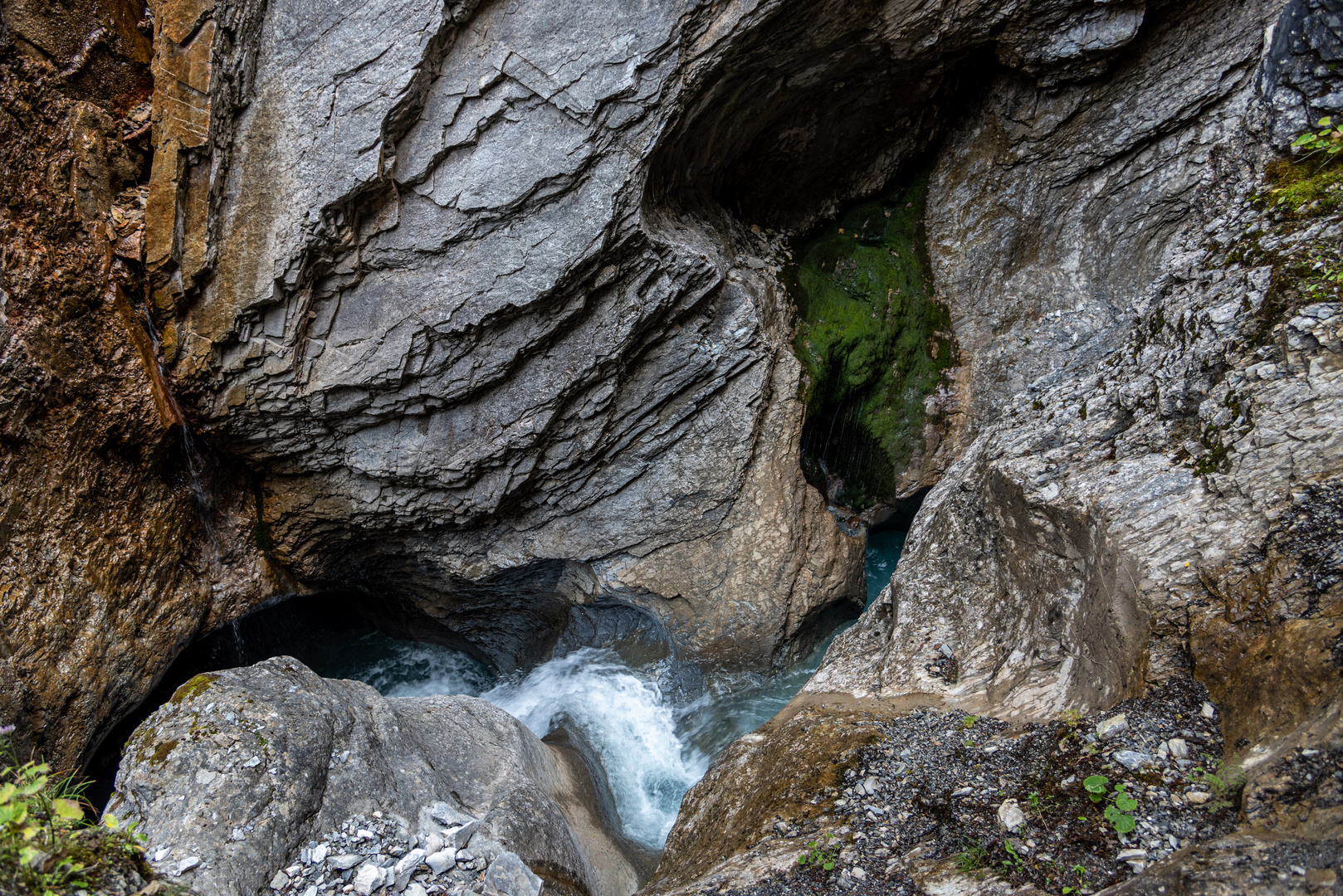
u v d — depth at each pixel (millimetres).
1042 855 3113
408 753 4574
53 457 5891
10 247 5512
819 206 9172
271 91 5945
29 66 5645
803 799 4207
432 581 9109
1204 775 3031
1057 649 4410
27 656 5543
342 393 7059
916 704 4855
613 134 6184
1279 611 3104
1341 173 4180
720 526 8141
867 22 6805
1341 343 3508
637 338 7332
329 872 3682
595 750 7863
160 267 6289
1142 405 4555
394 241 6492
